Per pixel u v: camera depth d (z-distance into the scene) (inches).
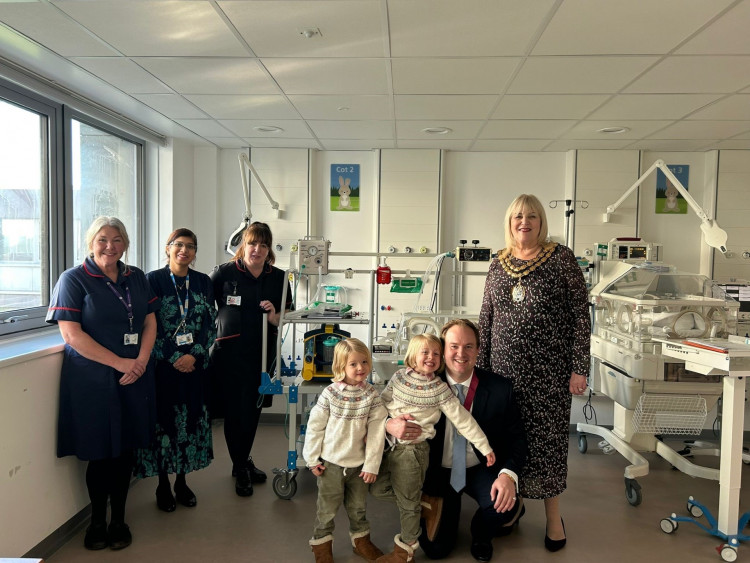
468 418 84.4
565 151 191.5
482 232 195.0
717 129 156.8
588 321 87.5
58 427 88.5
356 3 81.7
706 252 187.0
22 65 110.3
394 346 111.6
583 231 188.7
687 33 91.2
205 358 105.0
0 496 76.8
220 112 147.0
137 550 90.4
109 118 143.8
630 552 91.8
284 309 110.1
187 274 103.7
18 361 79.4
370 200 195.9
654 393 110.8
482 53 101.2
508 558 89.6
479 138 173.0
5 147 110.7
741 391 89.4
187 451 102.1
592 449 144.1
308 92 127.6
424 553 91.2
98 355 84.0
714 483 121.7
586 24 88.1
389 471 89.4
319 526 86.0
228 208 197.2
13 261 113.0
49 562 86.0
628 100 129.6
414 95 128.3
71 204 129.1
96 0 81.8
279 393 109.0
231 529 98.0
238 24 90.1
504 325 89.9
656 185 189.2
